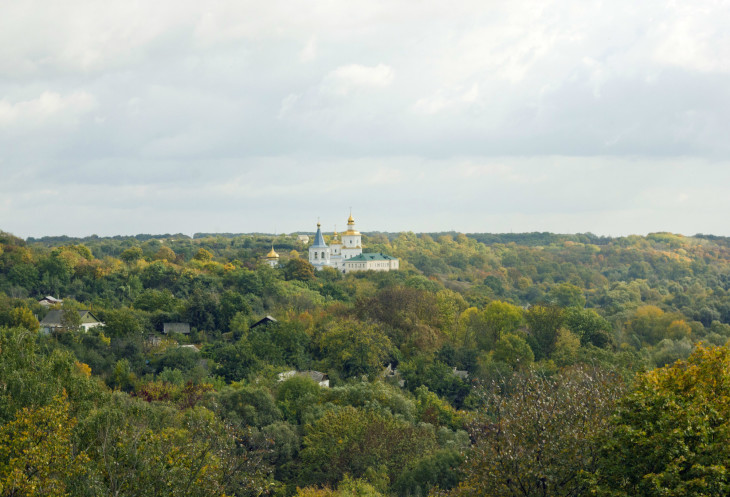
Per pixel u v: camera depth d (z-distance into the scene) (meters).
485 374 95.69
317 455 60.81
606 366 77.75
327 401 77.56
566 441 33.06
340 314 132.88
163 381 89.56
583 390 36.69
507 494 33.78
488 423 38.06
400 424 64.75
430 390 92.44
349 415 63.19
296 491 57.28
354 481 55.00
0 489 31.70
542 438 33.56
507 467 33.34
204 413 55.91
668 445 29.61
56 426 37.03
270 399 73.31
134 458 35.53
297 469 61.91
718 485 27.86
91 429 41.81
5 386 41.62
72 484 35.06
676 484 28.55
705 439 29.19
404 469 56.75
